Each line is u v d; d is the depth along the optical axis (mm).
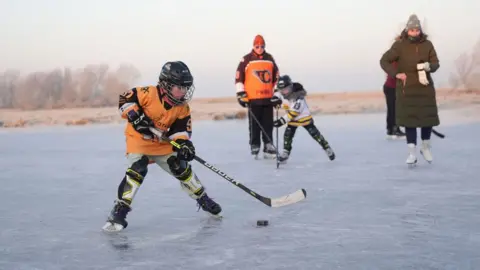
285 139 8281
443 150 9234
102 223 4812
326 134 12719
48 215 5152
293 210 5141
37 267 3625
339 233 4312
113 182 6973
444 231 4316
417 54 7410
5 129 16797
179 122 4629
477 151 9016
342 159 8586
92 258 3793
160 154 4648
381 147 10039
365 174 7098
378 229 4406
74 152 10367
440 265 3514
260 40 9180
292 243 4055
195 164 8352
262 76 9086
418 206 5199
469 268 3449
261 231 4414
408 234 4242
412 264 3541
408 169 7422
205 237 4266
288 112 8180
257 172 7469
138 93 4461
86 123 18578
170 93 4430
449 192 5832
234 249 3932
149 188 6430
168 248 3986
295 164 8180
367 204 5324
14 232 4539
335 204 5348
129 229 4570
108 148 10992
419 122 7414
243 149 10297
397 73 7539
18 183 6961
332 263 3588
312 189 6133
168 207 5379
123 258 3775
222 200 5645
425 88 7430
